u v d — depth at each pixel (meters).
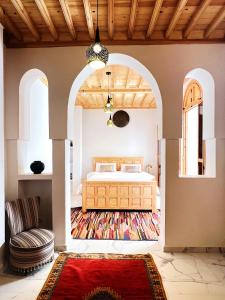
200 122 4.38
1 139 2.53
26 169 3.33
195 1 2.32
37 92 3.86
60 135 2.93
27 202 2.82
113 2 2.26
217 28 2.81
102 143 7.25
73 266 2.57
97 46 1.92
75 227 3.93
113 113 7.20
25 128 3.17
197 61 2.88
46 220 3.21
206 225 2.93
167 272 2.47
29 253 2.37
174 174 2.91
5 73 2.91
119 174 5.99
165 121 2.89
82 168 7.23
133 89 5.27
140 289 2.16
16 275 2.42
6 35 2.83
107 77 4.50
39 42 2.90
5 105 2.91
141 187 4.98
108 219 4.40
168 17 2.60
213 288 2.20
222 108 2.89
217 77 2.88
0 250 2.51
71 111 3.13
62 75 2.92
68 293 2.10
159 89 2.89
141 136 7.22
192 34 2.87
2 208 2.55
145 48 2.90
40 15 2.54
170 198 2.91
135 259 2.74
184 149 5.18
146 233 3.65
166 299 2.03
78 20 2.65
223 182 2.92
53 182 2.95
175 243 2.94
